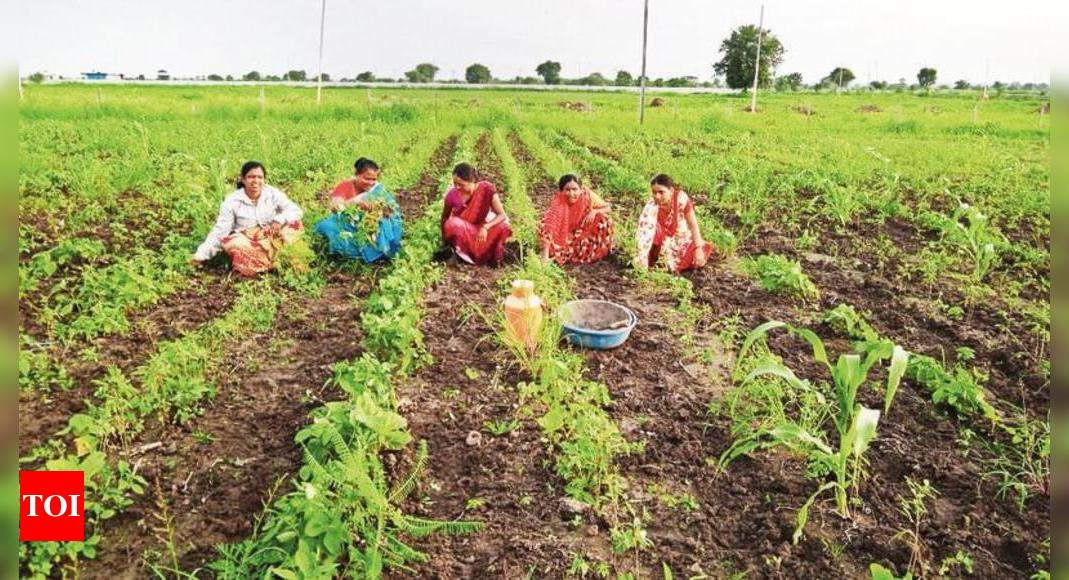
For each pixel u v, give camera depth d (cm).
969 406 463
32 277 632
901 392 489
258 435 422
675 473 396
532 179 1343
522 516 358
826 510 365
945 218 834
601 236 769
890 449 418
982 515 363
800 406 457
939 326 602
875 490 381
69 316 580
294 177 1259
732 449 412
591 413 419
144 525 344
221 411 449
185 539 337
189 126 1997
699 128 2570
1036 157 1714
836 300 671
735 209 1062
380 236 732
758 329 391
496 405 460
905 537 346
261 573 306
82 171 1080
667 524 356
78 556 324
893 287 701
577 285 707
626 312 568
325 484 335
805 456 406
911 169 1406
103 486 355
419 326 579
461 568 322
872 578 312
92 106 2427
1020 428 437
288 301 640
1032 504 371
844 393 373
